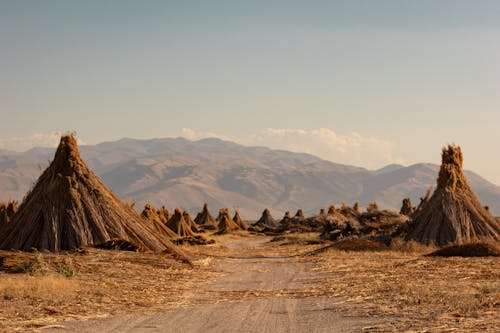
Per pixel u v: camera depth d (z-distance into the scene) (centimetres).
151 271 2575
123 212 3369
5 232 3194
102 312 1537
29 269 2247
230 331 1291
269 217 13750
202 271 2789
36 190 3303
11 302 1603
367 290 1883
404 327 1223
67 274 2214
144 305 1686
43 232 3098
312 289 2048
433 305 1466
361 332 1217
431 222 4075
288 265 3181
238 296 1912
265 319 1440
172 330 1302
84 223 3162
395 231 4381
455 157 4303
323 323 1354
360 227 5884
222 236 8456
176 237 5312
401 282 2025
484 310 1346
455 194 4162
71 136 3444
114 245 3095
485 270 2308
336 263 3081
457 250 3219
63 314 1478
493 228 4053
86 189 3300
